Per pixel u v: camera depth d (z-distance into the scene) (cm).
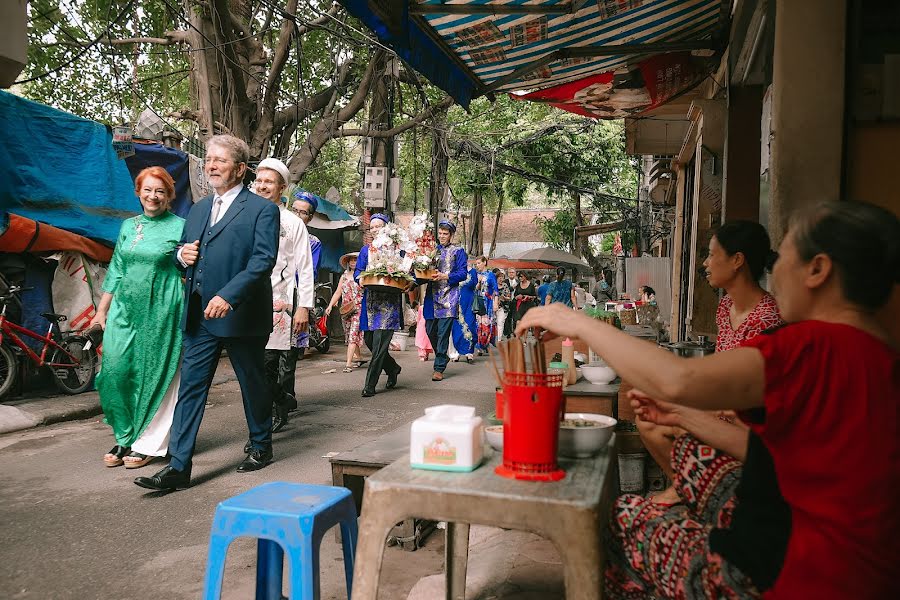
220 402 756
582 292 2156
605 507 184
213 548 222
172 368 491
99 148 833
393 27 506
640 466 386
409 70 1432
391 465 199
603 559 171
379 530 180
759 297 323
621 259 2652
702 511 204
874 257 150
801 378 145
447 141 1778
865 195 341
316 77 1584
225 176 459
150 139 938
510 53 634
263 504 225
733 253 321
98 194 821
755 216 564
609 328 170
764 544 156
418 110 1736
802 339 148
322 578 309
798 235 159
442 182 1795
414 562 323
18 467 492
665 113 922
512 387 187
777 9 341
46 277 762
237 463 504
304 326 585
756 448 163
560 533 168
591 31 604
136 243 480
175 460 436
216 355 453
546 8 535
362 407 725
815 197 338
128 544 348
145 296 479
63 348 746
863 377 142
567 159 2306
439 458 194
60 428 629
